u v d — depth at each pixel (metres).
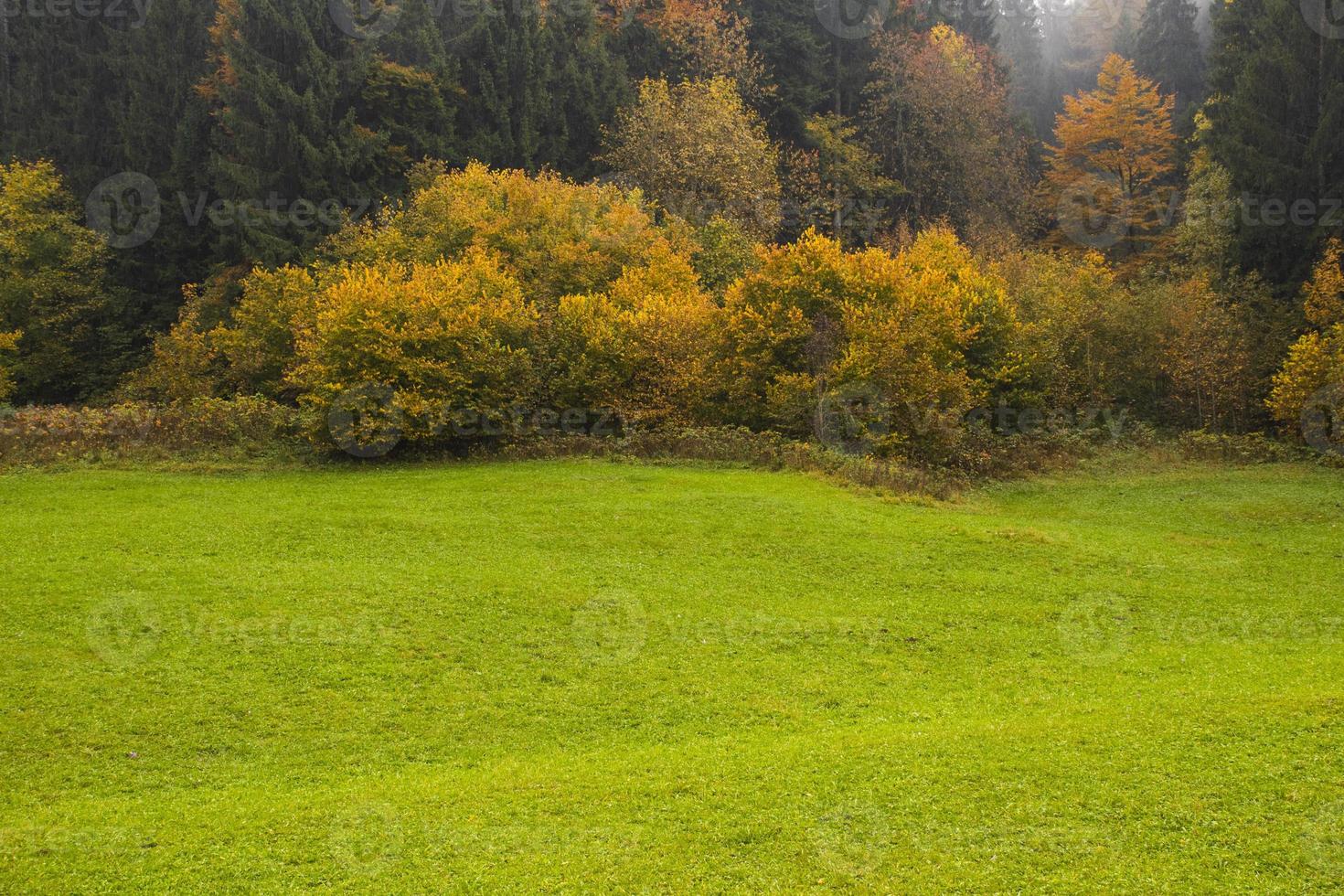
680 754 11.83
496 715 13.31
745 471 29.20
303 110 48.16
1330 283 38.06
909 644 16.09
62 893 8.73
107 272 49.75
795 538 21.48
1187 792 9.99
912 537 22.03
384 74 50.38
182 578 17.22
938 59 60.59
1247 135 45.66
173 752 12.09
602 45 57.09
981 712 13.20
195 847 9.52
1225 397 39.44
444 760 12.12
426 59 52.75
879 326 32.16
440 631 15.74
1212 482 31.08
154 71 53.56
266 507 22.39
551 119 53.50
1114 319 40.66
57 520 20.52
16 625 14.97
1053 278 43.50
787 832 9.57
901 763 11.05
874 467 28.81
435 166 48.28
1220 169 49.22
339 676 14.15
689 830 9.70
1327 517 25.53
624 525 21.80
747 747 12.05
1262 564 20.98
